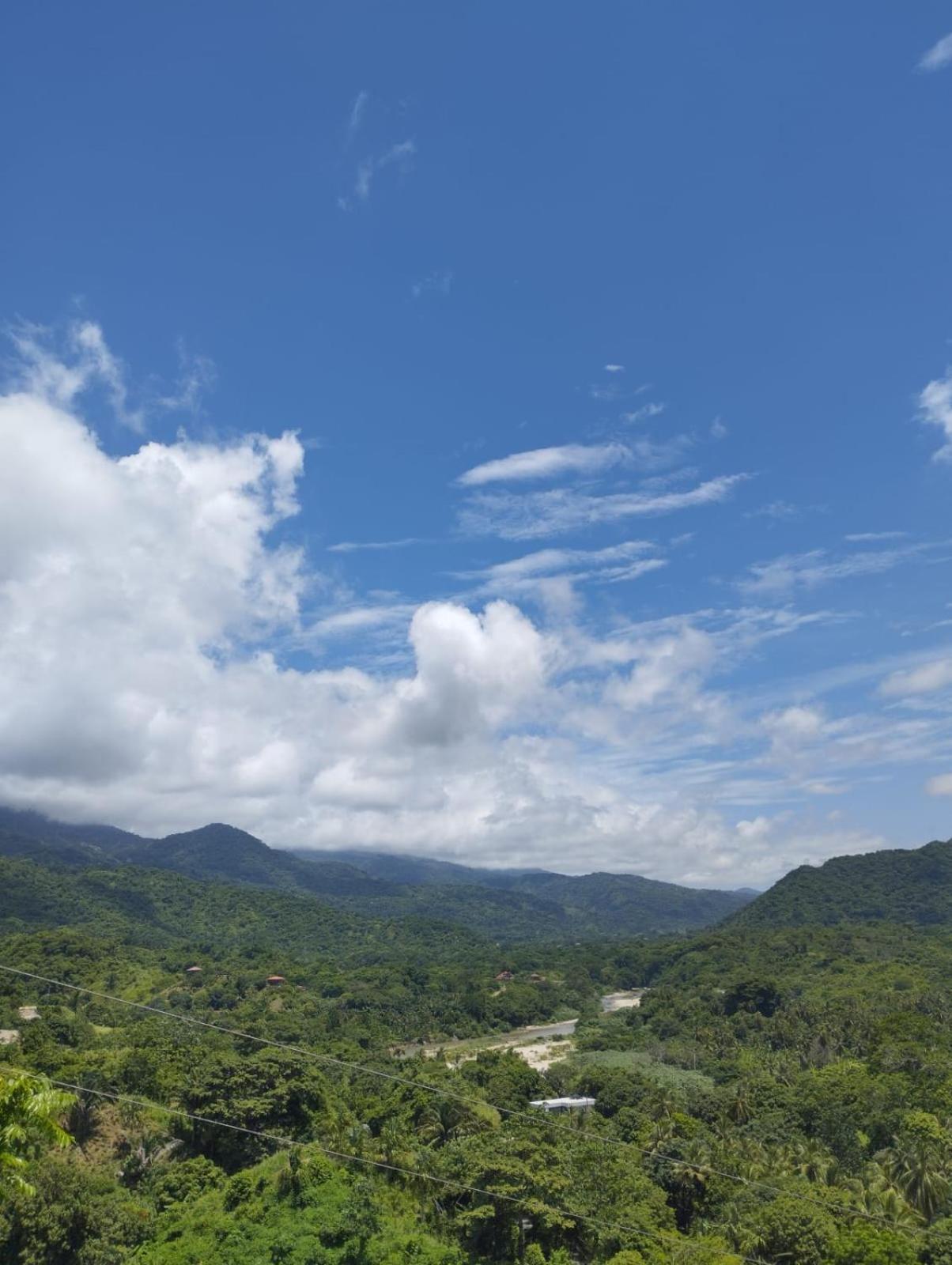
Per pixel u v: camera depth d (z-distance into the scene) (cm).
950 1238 6384
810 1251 6291
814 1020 14512
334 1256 6812
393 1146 8512
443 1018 19612
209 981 19300
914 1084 10131
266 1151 8600
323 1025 16650
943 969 17312
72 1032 12075
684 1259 6256
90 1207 6869
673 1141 8800
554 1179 7275
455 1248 7044
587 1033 18000
